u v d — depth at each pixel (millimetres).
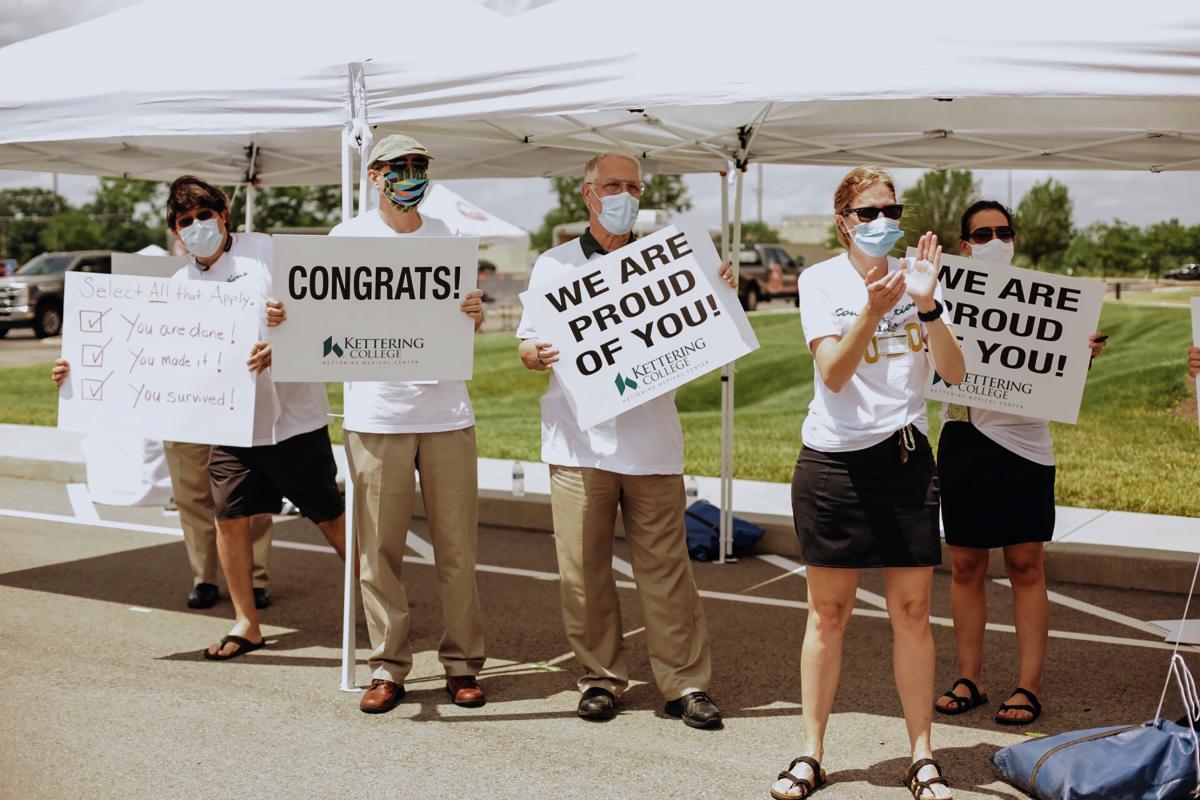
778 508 9133
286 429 5676
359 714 5039
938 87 4301
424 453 5059
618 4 5020
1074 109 6375
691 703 4902
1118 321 20953
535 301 4746
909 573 4113
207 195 5527
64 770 4375
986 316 4852
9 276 28844
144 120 5301
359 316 4762
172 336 5422
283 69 5141
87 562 7832
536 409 17984
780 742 4742
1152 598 7109
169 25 5938
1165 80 4102
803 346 21969
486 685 5473
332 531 5984
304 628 6371
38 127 5445
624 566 7980
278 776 4355
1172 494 10031
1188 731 3996
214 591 6797
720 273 4742
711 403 18344
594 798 4188
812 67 4441
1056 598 7113
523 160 8328
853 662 5820
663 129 7027
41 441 12641
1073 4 4289
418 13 5676
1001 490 4805
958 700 5047
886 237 3857
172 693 5277
